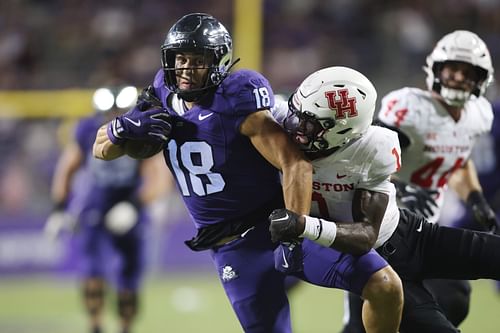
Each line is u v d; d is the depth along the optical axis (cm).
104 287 2397
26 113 3831
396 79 3938
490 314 2666
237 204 1406
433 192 1636
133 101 2311
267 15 4097
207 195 1407
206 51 1318
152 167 2427
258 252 1412
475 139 1645
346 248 1293
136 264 2392
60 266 3484
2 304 2984
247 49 3838
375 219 1323
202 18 1345
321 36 4094
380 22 4109
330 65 4022
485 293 3062
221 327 2567
